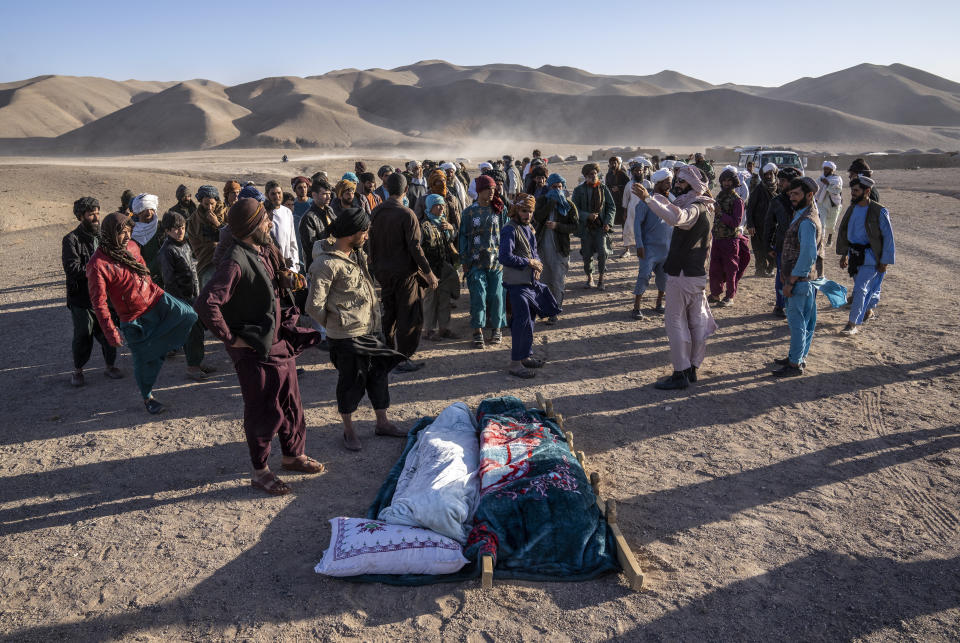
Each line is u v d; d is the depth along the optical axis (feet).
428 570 11.73
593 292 34.83
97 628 10.76
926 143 454.40
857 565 12.20
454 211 31.73
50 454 17.21
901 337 25.93
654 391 20.92
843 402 19.75
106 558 12.64
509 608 11.07
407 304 21.54
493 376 22.38
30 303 36.17
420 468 14.21
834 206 34.71
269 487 14.90
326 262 15.58
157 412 19.71
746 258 31.63
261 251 14.55
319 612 11.05
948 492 14.66
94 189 99.66
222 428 18.69
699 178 20.08
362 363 16.72
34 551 12.94
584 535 12.21
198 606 11.25
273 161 203.92
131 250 18.95
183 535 13.37
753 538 13.06
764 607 11.11
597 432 17.95
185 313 19.20
